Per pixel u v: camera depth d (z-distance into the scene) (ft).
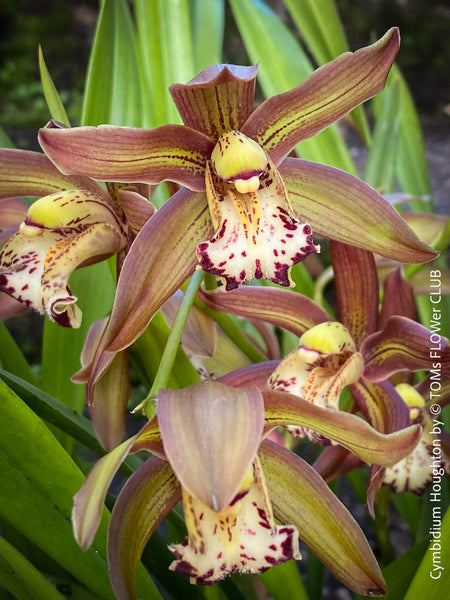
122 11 0.79
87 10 3.04
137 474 0.53
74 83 2.81
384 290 0.70
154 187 0.64
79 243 0.60
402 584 0.64
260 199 0.58
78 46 2.93
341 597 1.10
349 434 0.47
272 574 0.59
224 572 0.51
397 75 1.09
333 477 0.69
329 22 0.98
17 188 0.62
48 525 0.57
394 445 0.46
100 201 0.61
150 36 0.87
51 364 0.83
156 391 0.52
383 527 0.81
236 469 0.43
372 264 0.67
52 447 0.55
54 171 0.62
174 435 0.44
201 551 0.51
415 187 1.14
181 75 0.86
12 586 0.62
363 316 0.68
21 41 2.91
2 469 0.55
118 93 0.78
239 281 0.56
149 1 0.86
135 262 0.54
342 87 0.54
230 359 0.77
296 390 0.65
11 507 0.56
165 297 0.54
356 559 0.53
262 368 0.67
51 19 2.98
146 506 0.53
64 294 0.59
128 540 0.53
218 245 0.56
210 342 0.68
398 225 0.55
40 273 0.61
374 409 0.66
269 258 0.56
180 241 0.56
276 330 1.09
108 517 0.59
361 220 0.56
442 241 0.81
